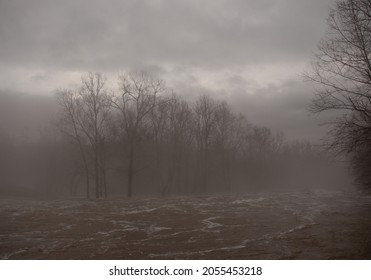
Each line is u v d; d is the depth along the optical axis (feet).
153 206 107.96
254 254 50.34
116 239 60.59
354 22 62.18
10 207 102.53
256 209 101.04
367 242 53.93
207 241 59.11
